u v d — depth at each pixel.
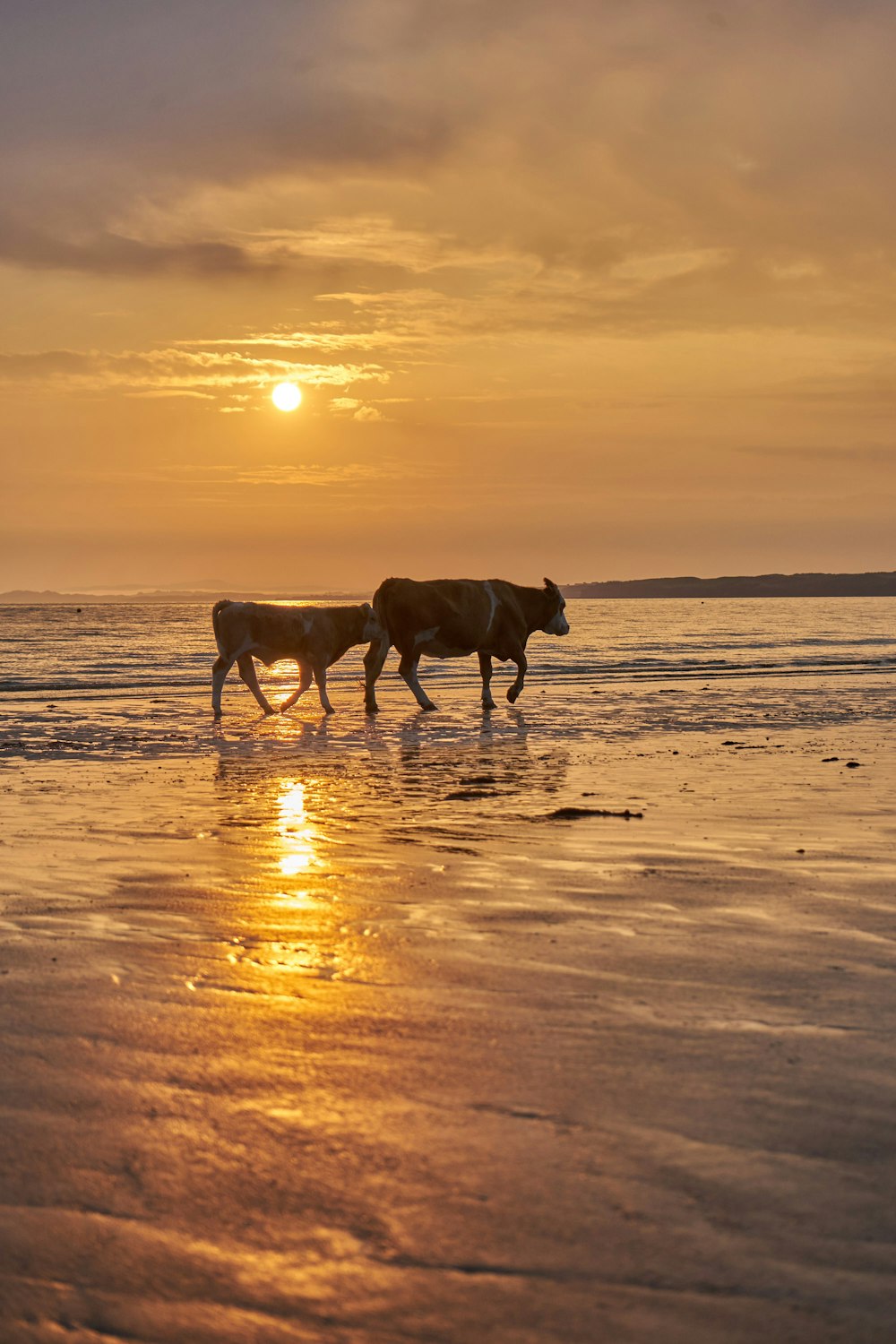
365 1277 2.77
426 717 19.28
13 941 5.75
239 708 21.48
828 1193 3.14
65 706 22.02
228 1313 2.63
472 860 7.78
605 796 10.72
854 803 10.20
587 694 23.62
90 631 78.06
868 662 35.00
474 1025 4.51
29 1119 3.61
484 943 5.70
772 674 29.91
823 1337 2.54
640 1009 4.70
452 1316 2.62
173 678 30.61
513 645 21.02
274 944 5.70
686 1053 4.19
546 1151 3.39
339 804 10.38
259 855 8.00
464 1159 3.34
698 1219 3.01
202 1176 3.24
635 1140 3.46
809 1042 4.30
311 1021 4.54
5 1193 3.15
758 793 10.81
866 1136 3.49
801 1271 2.78
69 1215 3.04
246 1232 2.96
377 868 7.53
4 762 13.84
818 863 7.63
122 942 5.74
